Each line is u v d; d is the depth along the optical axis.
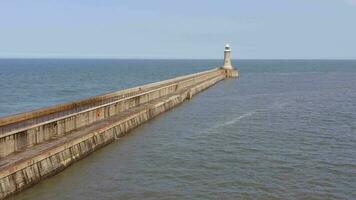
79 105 41.88
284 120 51.19
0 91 98.38
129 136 39.97
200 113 56.50
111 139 37.00
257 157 32.47
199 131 43.16
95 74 180.62
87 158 31.17
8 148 24.91
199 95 81.62
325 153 34.06
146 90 60.53
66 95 91.69
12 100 81.62
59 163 27.06
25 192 22.94
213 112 57.62
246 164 30.39
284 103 69.38
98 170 28.11
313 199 23.41
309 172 28.48
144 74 183.50
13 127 28.12
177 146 36.03
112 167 28.95
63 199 22.56
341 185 25.81
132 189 24.62
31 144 27.47
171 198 23.31
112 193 23.86
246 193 24.19
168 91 69.62
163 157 32.09
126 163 30.12
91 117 37.69
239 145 36.72
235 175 27.61
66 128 32.50
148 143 37.00
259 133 42.47
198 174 27.77
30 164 23.64
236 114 55.84
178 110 59.53
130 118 42.75
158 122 48.59
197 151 34.25
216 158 32.03
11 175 21.91
